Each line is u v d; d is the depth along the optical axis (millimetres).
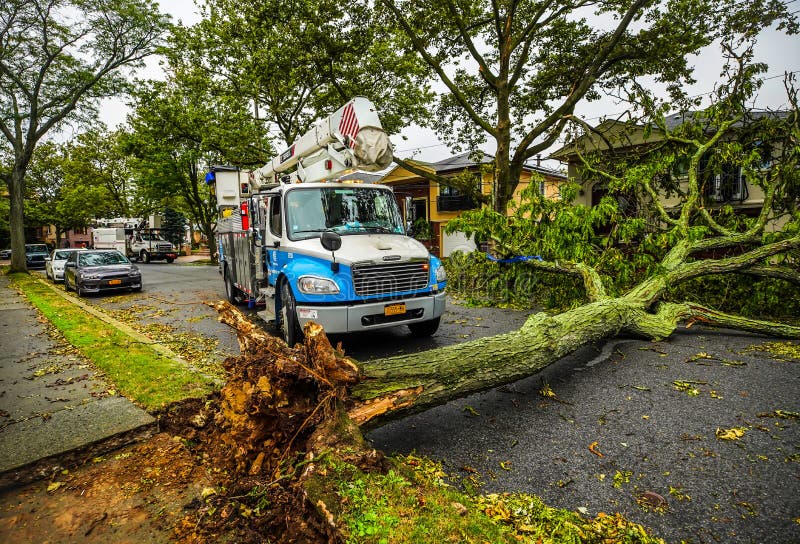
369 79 18031
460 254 12141
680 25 13141
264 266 7367
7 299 12297
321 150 7480
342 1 13969
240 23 17828
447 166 26984
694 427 3488
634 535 2320
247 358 3078
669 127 14570
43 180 49062
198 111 23453
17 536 2398
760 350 5348
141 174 29797
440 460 3162
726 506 2549
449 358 3717
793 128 7801
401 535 1990
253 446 2891
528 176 23516
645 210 8461
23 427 3553
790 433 3326
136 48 20844
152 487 2828
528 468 3023
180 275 20375
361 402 3105
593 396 4191
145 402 4047
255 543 2289
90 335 7078
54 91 21250
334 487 2307
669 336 6062
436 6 13469
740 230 8195
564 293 7867
